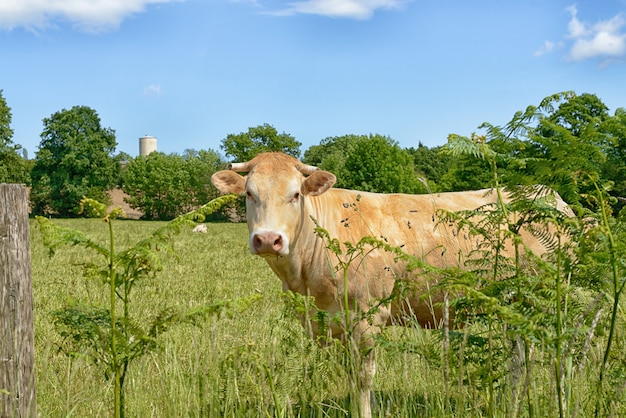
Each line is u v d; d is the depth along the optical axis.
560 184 3.40
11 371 3.17
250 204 5.30
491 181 3.41
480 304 3.26
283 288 5.71
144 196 89.12
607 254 3.05
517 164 3.39
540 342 2.93
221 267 16.17
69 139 85.75
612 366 3.31
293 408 3.85
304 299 3.79
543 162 3.25
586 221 3.23
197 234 35.38
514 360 3.13
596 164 3.35
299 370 3.65
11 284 3.18
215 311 3.30
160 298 10.00
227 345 4.03
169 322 3.17
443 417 3.25
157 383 4.18
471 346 3.30
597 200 3.28
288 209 5.21
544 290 3.12
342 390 3.83
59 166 86.56
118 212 2.91
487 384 3.14
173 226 3.02
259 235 5.05
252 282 12.63
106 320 3.17
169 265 15.57
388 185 64.75
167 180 88.75
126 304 3.08
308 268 5.48
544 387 3.33
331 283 5.43
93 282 10.49
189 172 91.62
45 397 4.13
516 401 3.00
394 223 5.77
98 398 3.98
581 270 3.29
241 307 3.30
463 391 3.17
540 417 3.14
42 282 11.62
